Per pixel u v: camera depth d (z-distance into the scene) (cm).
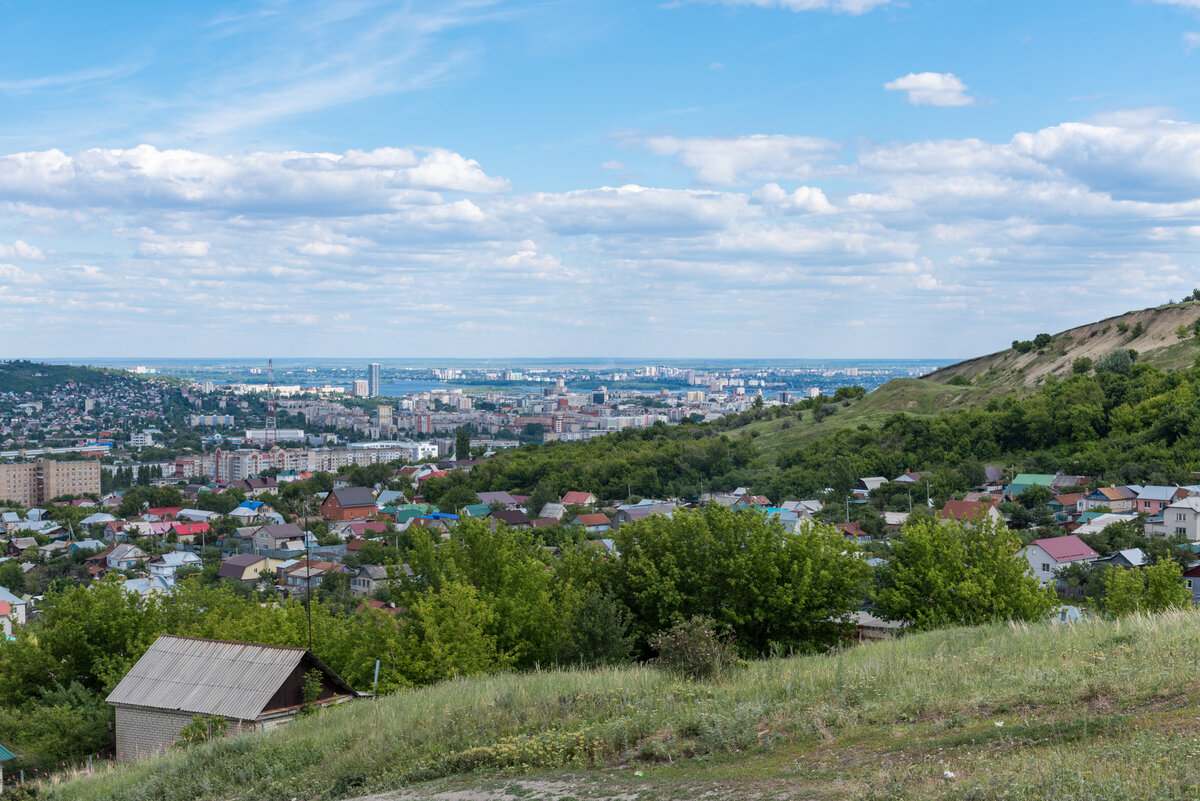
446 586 3058
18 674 3491
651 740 1318
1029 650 1609
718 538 3338
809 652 3028
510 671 2772
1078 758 888
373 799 1341
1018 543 3412
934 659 1648
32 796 1959
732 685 1686
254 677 2295
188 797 1625
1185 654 1314
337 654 3234
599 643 2867
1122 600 3762
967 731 1105
